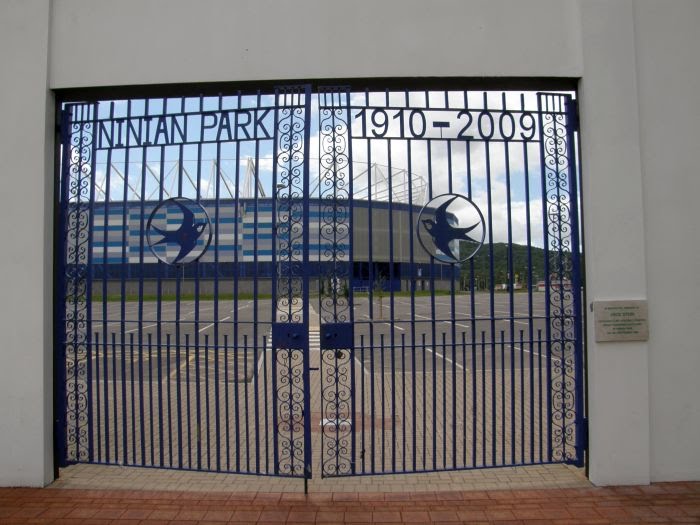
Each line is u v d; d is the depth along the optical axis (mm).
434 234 4309
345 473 4172
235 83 4262
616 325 4176
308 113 4191
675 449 4258
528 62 4230
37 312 4238
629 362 4199
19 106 4285
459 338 14711
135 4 4309
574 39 4270
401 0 4238
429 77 4207
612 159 4227
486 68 4215
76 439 4461
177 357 4254
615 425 4191
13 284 4254
